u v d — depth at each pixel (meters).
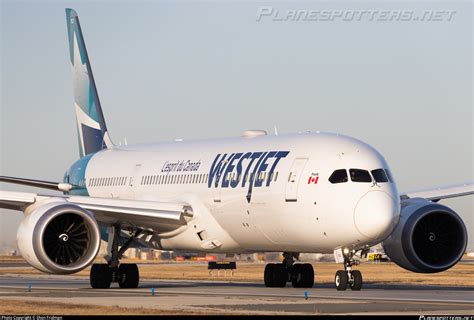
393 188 98.12
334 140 102.94
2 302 84.44
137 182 129.12
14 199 105.44
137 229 119.81
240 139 117.44
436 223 106.62
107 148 144.12
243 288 113.75
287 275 116.50
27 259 102.19
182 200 118.00
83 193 141.88
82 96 151.12
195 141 125.56
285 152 105.81
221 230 113.75
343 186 97.56
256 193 106.44
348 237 96.94
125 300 87.69
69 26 154.25
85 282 139.50
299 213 101.00
